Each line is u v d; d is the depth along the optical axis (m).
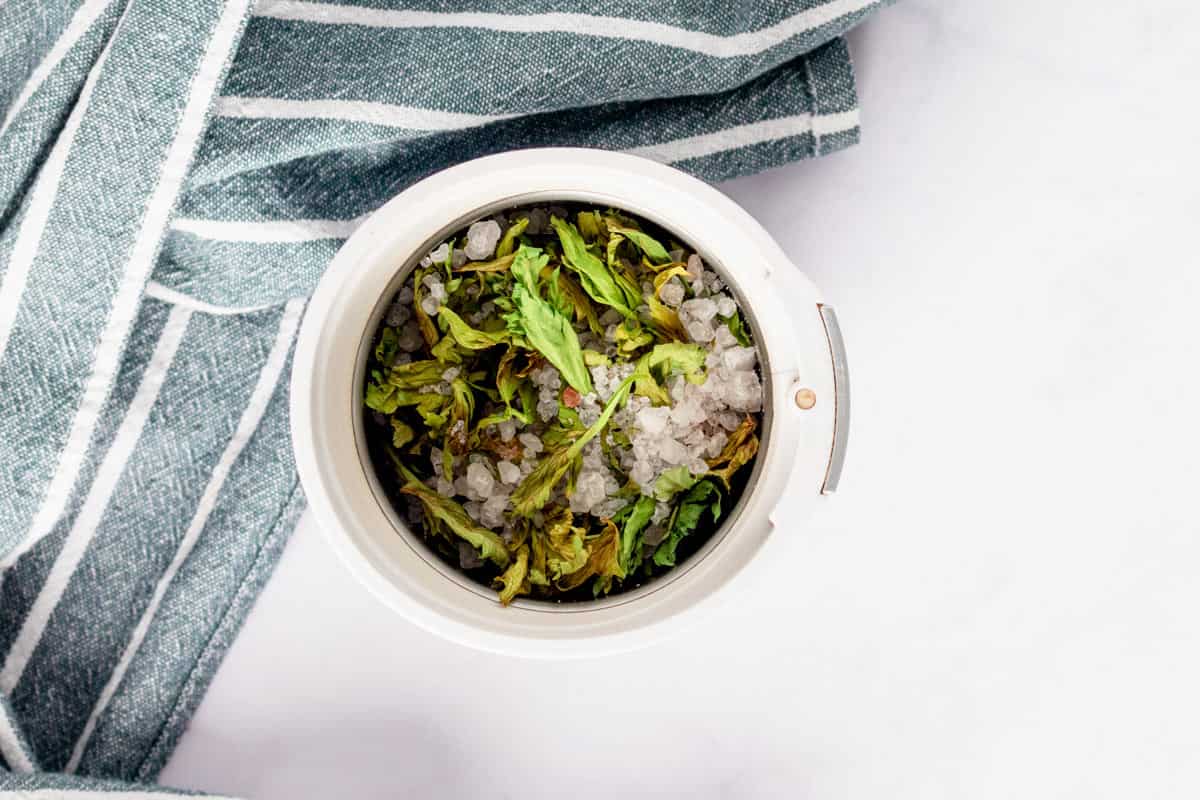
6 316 0.27
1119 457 0.32
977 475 0.32
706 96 0.30
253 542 0.31
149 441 0.30
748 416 0.25
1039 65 0.31
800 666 0.32
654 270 0.25
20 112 0.27
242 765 0.31
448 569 0.25
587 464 0.26
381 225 0.23
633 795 0.32
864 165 0.31
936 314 0.31
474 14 0.28
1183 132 0.31
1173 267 0.31
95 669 0.31
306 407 0.23
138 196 0.27
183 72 0.26
